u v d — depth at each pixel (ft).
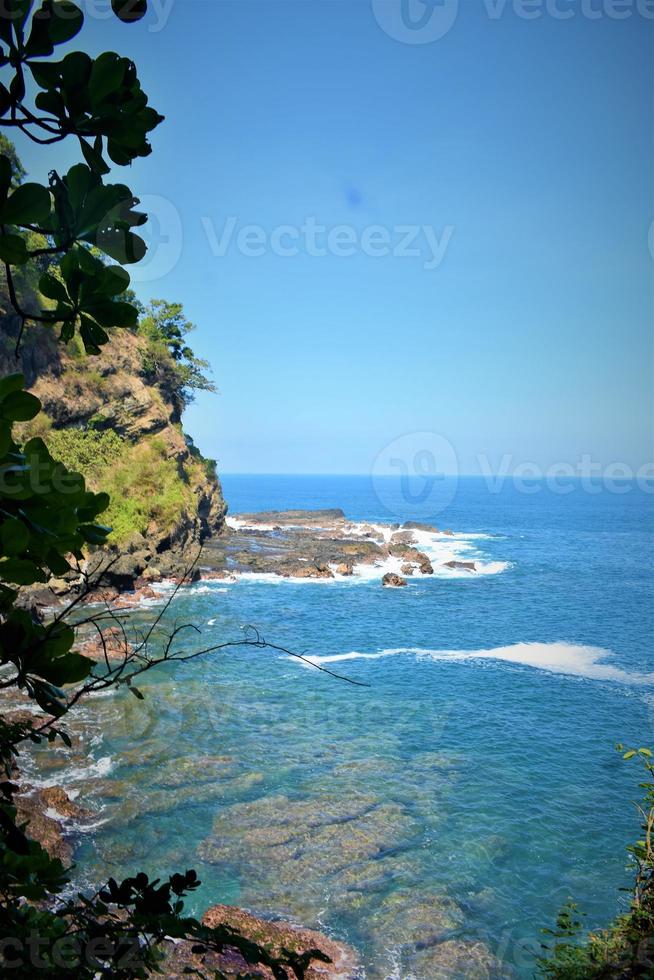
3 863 4.35
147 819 51.55
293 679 87.04
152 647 82.12
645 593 161.79
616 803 58.18
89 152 3.75
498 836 52.44
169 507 160.76
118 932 4.67
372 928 41.96
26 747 60.23
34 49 3.45
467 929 41.86
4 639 4.22
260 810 54.29
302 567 176.24
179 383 197.67
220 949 4.83
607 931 17.12
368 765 63.93
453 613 135.74
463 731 73.61
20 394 3.80
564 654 107.24
